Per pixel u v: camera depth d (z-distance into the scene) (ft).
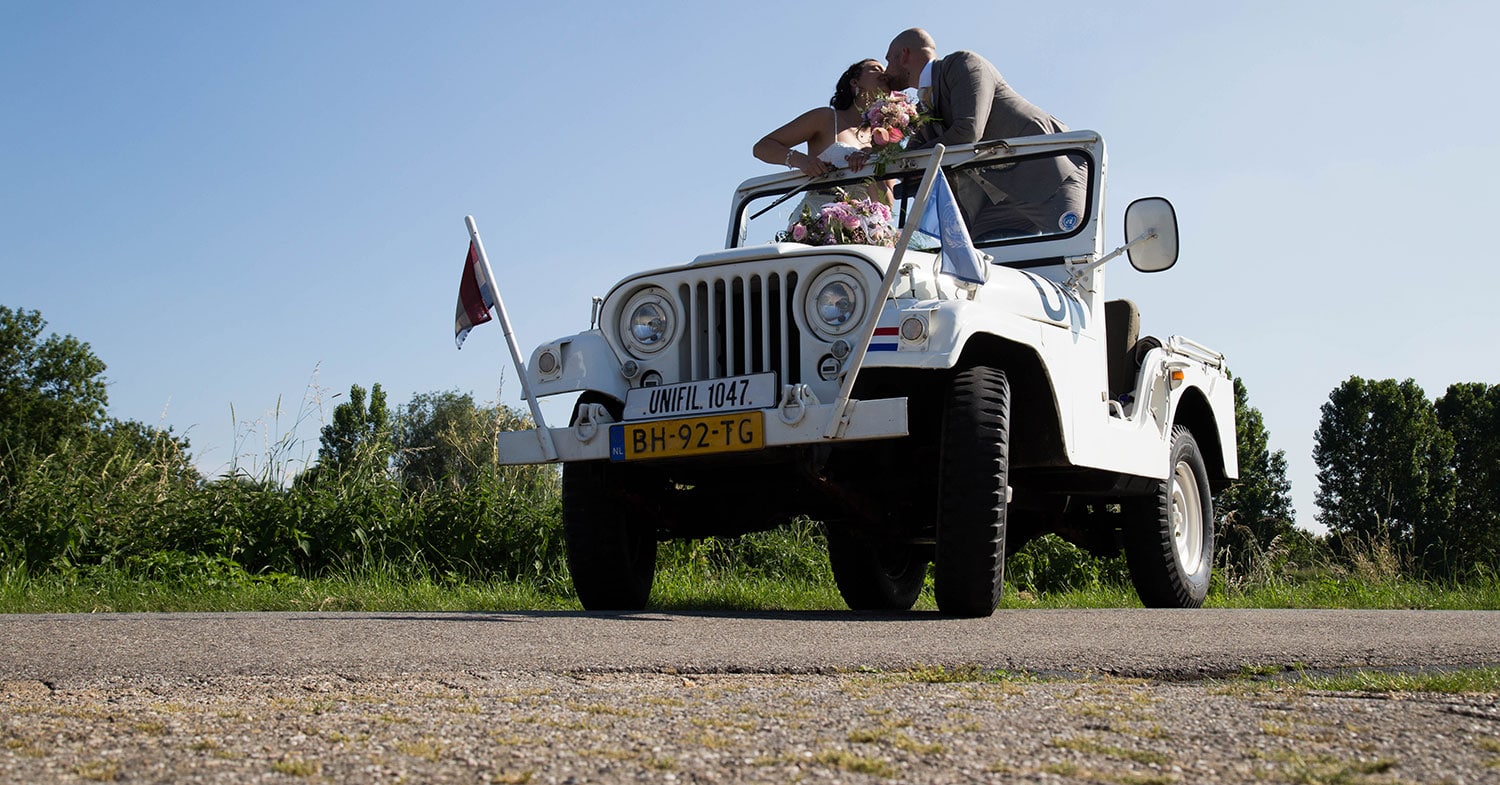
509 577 27.43
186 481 28.55
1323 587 28.81
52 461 28.22
